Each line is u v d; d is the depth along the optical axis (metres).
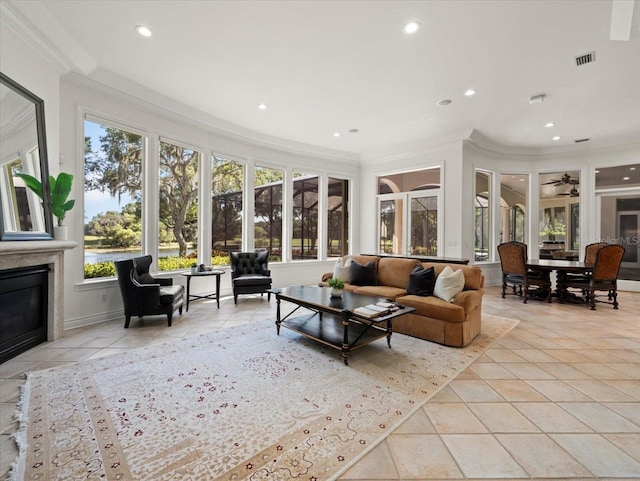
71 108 3.55
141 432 1.68
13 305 2.71
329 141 6.48
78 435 1.65
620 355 2.84
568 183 7.00
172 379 2.31
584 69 3.56
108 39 3.08
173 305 3.72
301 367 2.54
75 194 3.60
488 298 5.48
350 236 7.70
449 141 5.97
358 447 1.58
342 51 3.25
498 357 2.79
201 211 5.21
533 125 5.41
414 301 3.32
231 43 3.13
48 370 2.45
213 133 5.32
